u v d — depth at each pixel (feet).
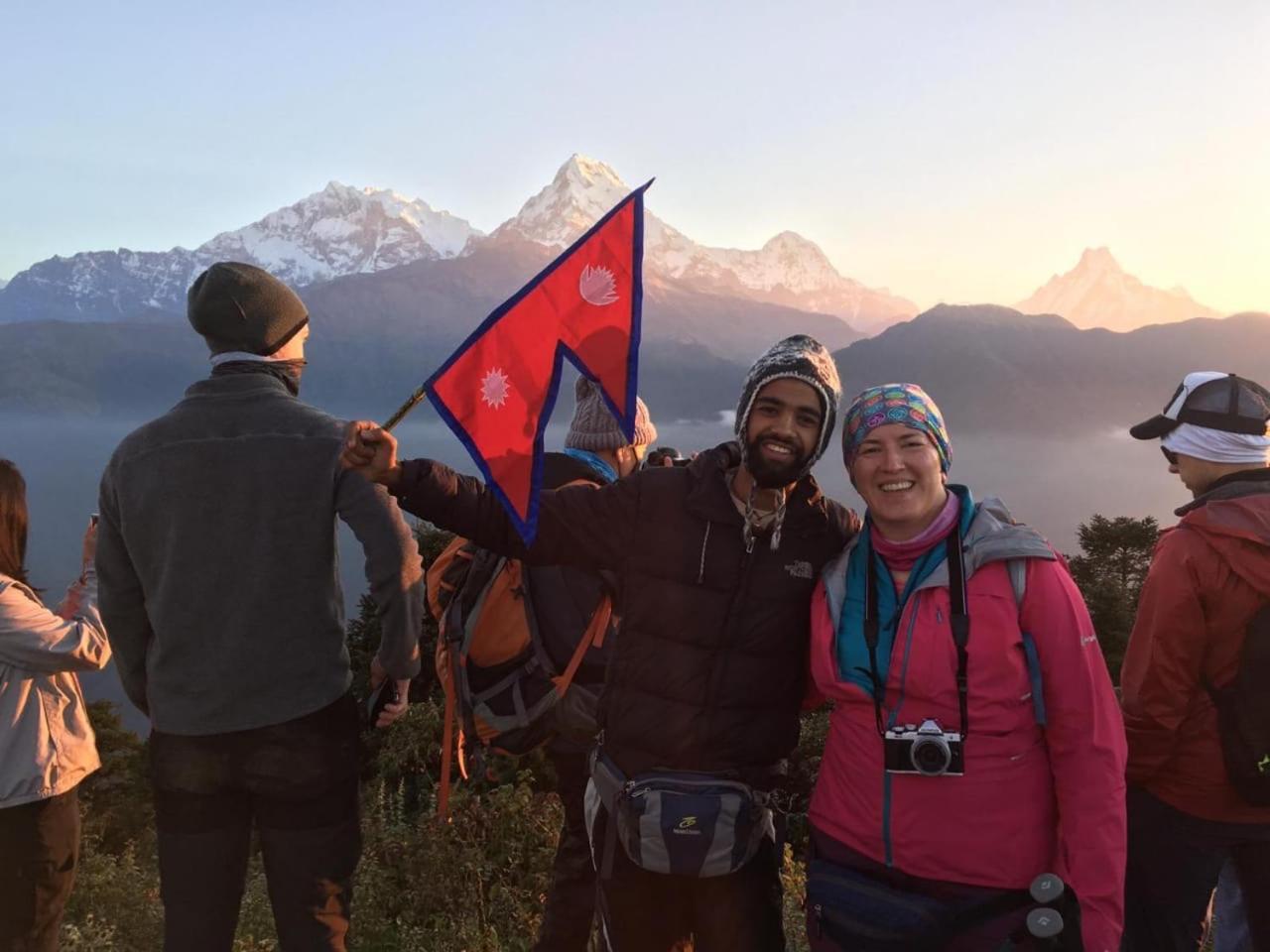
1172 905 6.75
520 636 6.84
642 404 7.84
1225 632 6.28
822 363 5.53
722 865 5.43
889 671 5.35
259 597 5.86
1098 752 5.11
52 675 6.97
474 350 5.64
